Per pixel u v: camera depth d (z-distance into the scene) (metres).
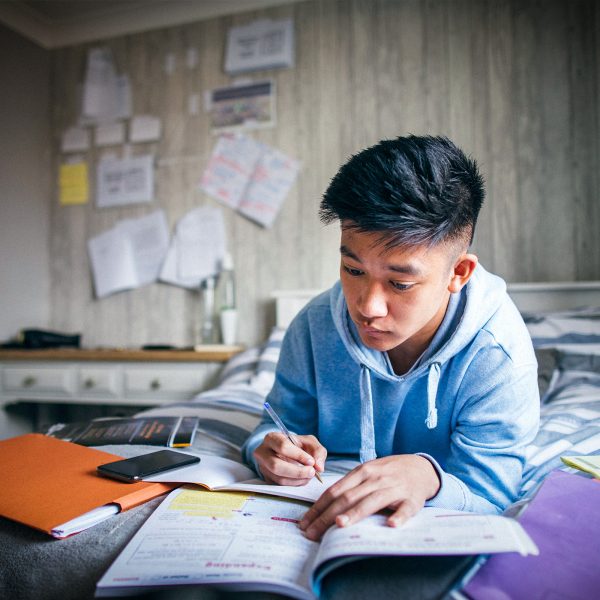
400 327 0.56
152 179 2.29
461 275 0.63
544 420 1.06
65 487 0.61
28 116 2.36
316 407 0.85
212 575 0.42
